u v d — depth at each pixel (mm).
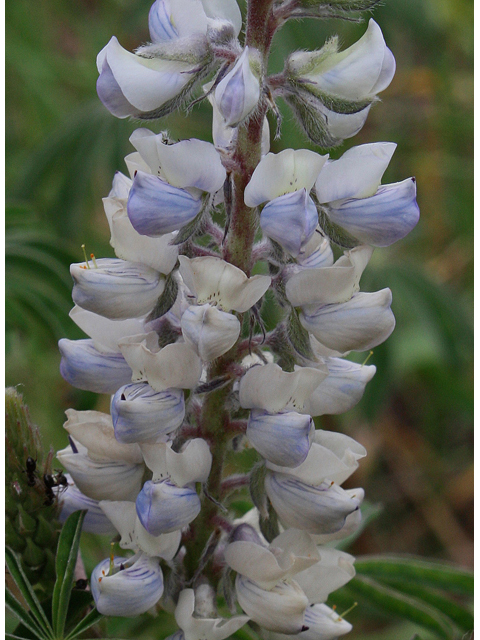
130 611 206
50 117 400
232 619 204
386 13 359
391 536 389
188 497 201
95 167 336
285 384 200
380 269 351
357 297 206
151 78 195
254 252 205
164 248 204
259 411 205
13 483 222
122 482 214
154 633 247
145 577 207
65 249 296
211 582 216
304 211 191
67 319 292
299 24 318
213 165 196
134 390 202
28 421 226
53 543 226
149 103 197
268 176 196
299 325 208
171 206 195
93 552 267
